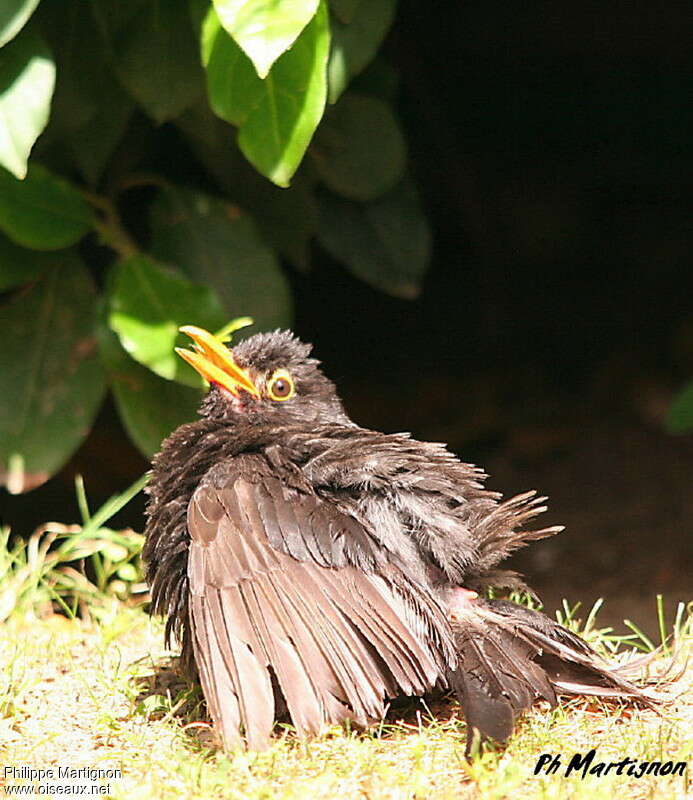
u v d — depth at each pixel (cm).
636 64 1806
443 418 1570
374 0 884
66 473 1377
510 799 570
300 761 609
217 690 596
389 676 620
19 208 941
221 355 748
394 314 1816
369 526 645
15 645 789
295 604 617
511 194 1847
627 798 574
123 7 892
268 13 738
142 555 699
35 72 834
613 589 1149
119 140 1013
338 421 772
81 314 1010
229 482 657
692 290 1784
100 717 678
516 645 642
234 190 1052
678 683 716
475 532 685
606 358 1681
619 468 1439
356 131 1018
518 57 1767
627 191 1908
